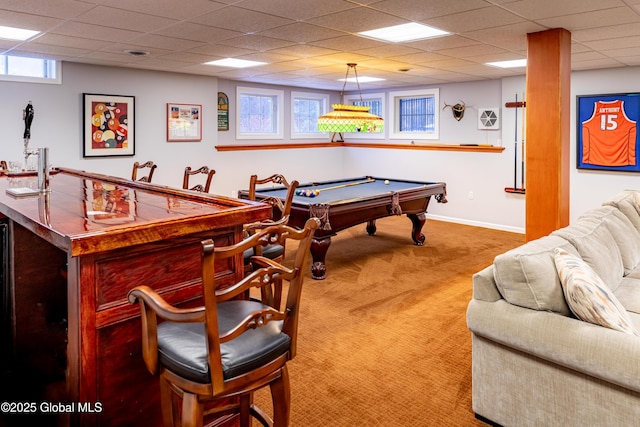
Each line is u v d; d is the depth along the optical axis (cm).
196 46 449
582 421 185
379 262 499
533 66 389
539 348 190
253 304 177
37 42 432
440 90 746
